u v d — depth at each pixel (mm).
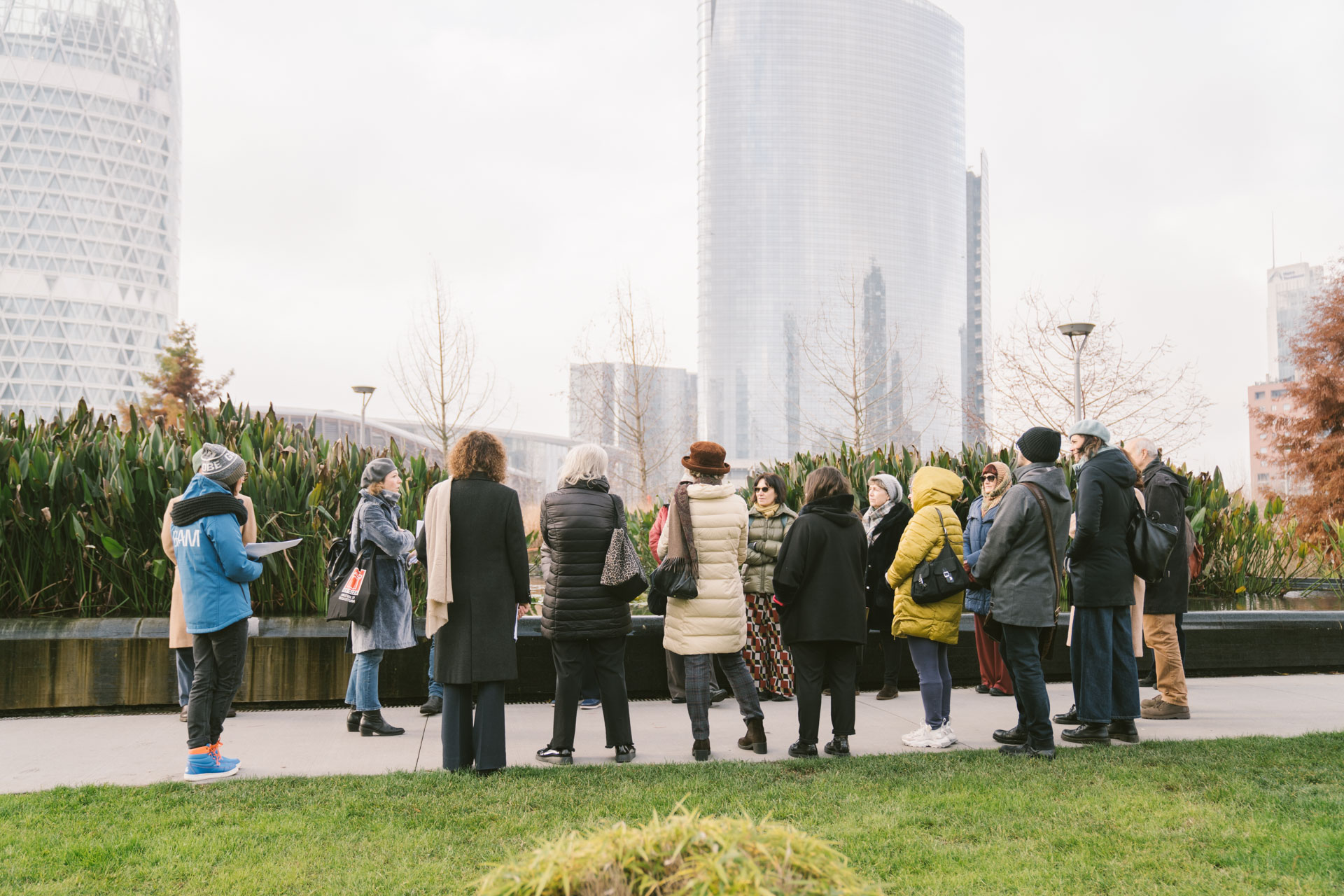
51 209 134875
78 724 6031
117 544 6828
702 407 131250
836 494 5242
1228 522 9828
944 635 5410
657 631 7219
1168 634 6203
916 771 4742
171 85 149625
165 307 146625
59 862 3455
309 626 6816
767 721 6250
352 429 66188
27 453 7008
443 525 4840
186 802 4227
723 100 134250
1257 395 112875
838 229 130250
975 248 144625
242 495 7227
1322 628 8125
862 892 1481
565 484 5219
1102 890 3230
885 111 133875
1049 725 5039
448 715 4859
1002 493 6891
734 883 1396
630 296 27047
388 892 3195
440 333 25062
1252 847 3580
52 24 136375
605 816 3986
